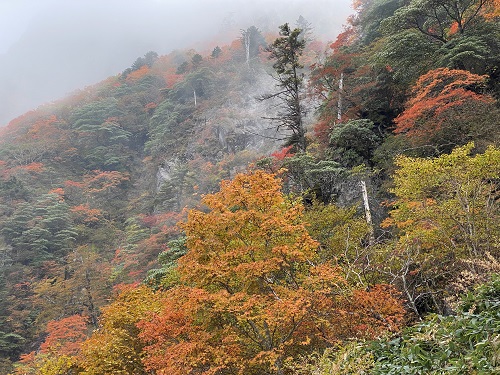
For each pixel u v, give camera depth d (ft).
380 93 78.33
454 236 32.40
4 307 108.37
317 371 19.08
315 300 24.40
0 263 128.77
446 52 62.44
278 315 23.95
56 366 45.14
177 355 25.18
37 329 100.68
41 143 223.10
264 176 28.55
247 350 26.63
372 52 87.56
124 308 40.65
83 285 104.68
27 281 121.29
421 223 35.47
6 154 214.48
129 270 113.29
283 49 69.51
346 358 18.48
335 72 89.10
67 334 71.82
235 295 24.48
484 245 29.48
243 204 28.53
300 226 26.50
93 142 240.53
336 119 82.74
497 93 60.03
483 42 58.44
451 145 52.16
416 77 69.56
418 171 34.09
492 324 17.01
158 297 43.60
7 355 97.30
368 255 34.47
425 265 31.86
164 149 223.30
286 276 29.58
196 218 27.43
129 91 285.43
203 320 27.14
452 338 17.47
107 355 37.58
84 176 209.36
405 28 72.02
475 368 14.89
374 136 67.82
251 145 194.49
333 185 63.46
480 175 31.81
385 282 31.83
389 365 17.81
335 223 45.39
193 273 26.22
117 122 253.65
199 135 215.72
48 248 140.67
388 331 22.84
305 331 26.20
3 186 174.60
